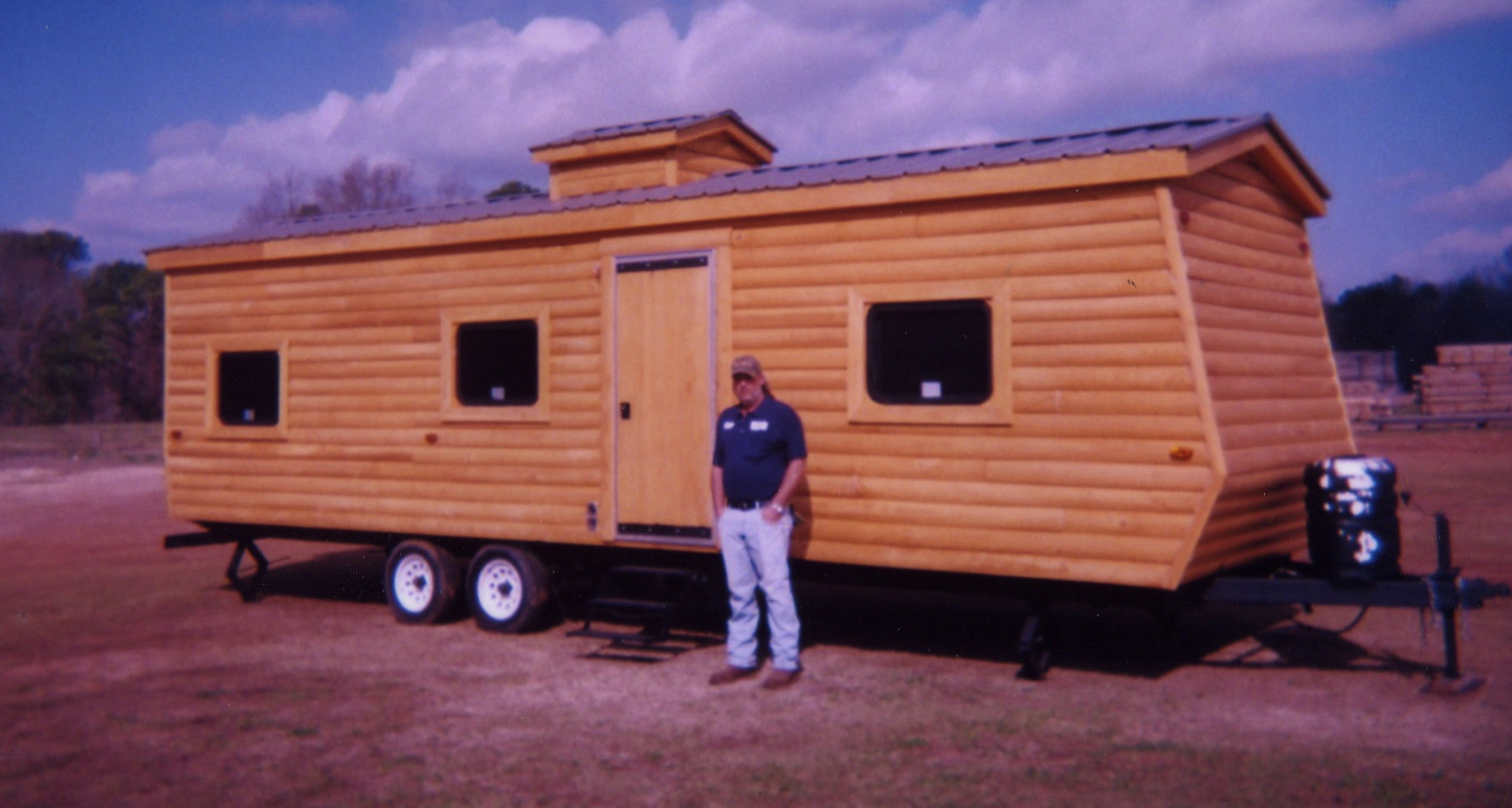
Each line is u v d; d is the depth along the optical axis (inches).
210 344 412.8
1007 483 274.1
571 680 294.7
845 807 203.6
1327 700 259.4
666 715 261.3
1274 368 295.6
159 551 548.1
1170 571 253.8
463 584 373.7
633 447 329.4
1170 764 219.9
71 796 219.6
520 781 221.3
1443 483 679.7
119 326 2052.2
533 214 343.9
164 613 395.9
